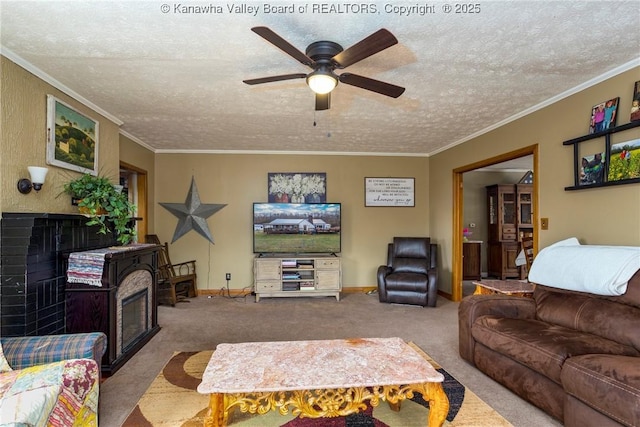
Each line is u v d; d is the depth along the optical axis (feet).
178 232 17.67
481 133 14.16
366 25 6.45
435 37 6.89
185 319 13.20
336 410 5.53
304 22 6.33
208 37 6.88
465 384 7.98
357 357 6.27
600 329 7.06
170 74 8.59
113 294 8.75
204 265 17.83
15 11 5.94
